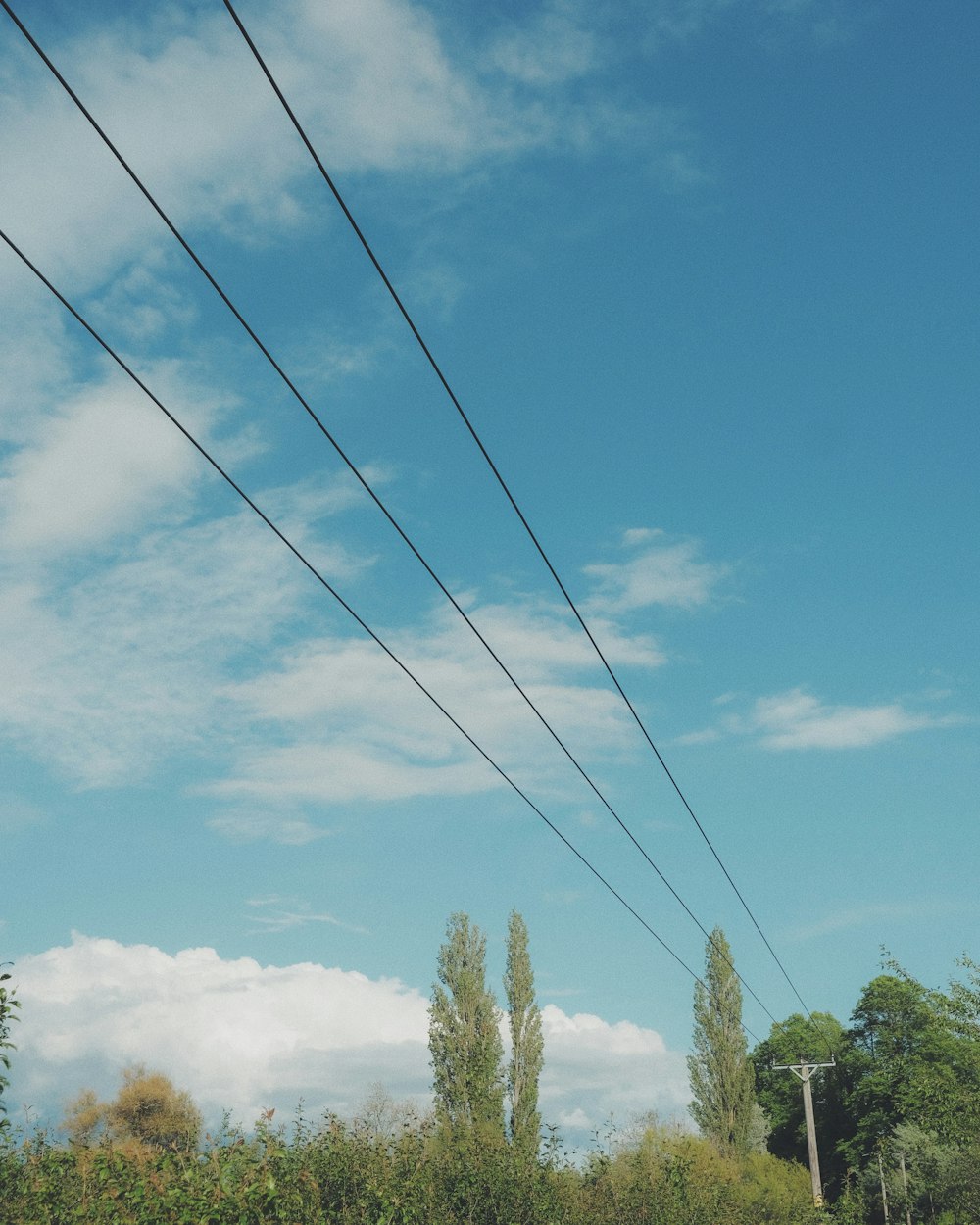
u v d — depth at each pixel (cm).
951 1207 3184
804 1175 4972
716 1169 3281
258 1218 1254
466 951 4675
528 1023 4812
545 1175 2108
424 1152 1931
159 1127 3416
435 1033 4444
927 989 2675
